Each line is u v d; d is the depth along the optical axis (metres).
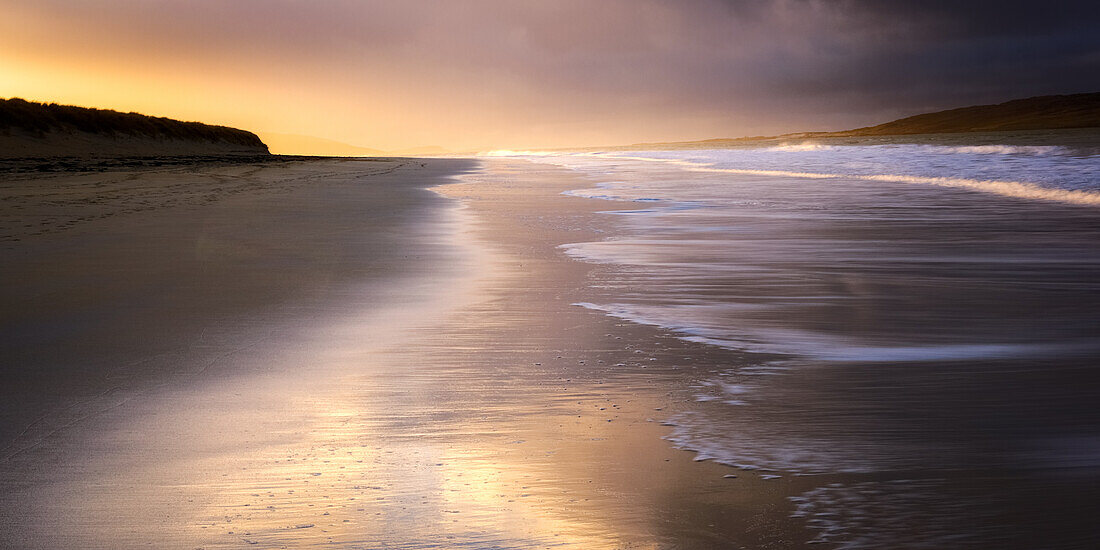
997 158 32.41
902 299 6.76
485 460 3.35
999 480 3.11
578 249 9.64
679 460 3.34
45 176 21.31
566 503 2.94
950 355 5.00
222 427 3.70
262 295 6.68
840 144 77.38
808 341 5.36
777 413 3.91
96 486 3.06
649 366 4.74
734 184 21.98
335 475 3.19
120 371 4.54
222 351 4.98
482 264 8.46
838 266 8.48
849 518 2.81
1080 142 50.41
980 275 7.95
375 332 5.52
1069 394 4.17
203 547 2.60
